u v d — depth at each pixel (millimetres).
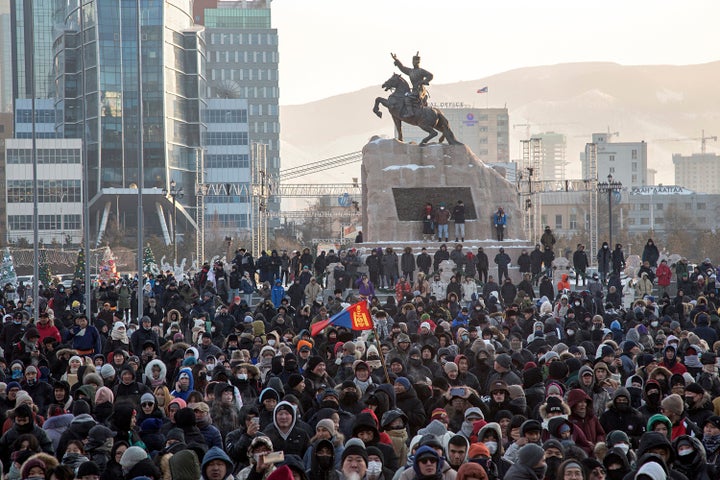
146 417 16562
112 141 184875
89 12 185500
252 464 13180
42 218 177875
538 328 30422
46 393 20188
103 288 46812
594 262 99500
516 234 62125
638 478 12031
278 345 25312
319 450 13289
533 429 14250
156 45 187250
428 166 61062
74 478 12578
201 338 26016
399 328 27234
